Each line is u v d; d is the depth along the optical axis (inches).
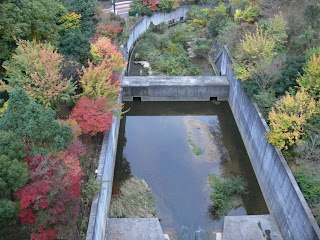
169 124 1098.1
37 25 861.8
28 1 840.9
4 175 459.2
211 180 859.4
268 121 831.7
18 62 733.3
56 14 1112.8
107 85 796.6
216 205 786.8
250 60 1016.9
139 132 1056.8
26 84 724.7
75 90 825.5
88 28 1219.2
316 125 740.0
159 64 1373.0
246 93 966.4
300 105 730.8
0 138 484.1
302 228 613.3
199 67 1429.6
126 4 1845.5
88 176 698.2
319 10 1054.4
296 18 1120.2
